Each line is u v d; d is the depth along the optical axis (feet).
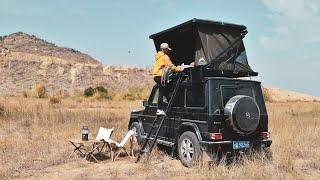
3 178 27.07
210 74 31.58
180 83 32.30
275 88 217.97
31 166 30.58
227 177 25.82
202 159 28.76
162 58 33.83
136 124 39.40
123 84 232.73
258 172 26.63
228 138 29.17
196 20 31.94
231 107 28.60
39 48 366.43
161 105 34.60
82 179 26.61
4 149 36.42
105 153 35.68
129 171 28.68
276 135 42.16
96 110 81.15
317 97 213.05
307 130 47.14
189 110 30.89
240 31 34.27
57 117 63.52
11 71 221.46
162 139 34.30
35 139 42.73
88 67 239.50
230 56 32.68
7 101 86.22
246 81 30.86
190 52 38.93
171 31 35.35
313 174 28.02
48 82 218.38
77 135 45.96
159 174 27.45
